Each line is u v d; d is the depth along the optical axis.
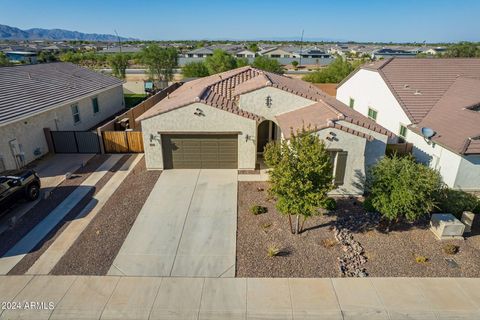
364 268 10.60
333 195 15.51
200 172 18.20
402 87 22.16
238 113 17.34
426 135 16.97
